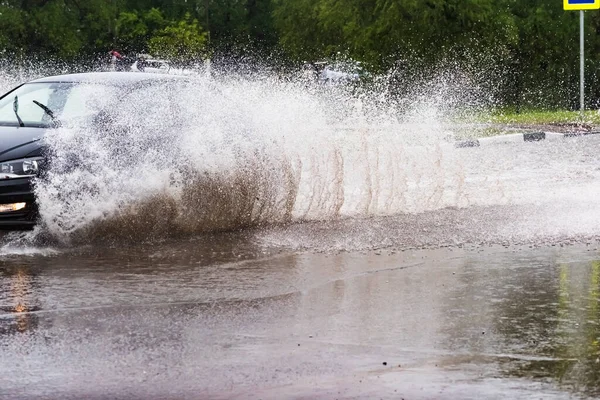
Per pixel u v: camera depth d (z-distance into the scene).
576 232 13.62
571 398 6.78
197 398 6.82
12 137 13.23
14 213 12.64
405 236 13.35
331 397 6.82
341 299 9.79
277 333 8.52
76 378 7.27
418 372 7.39
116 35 60.09
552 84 49.38
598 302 9.65
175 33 51.06
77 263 11.66
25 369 7.49
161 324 8.84
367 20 44.66
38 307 9.50
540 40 49.34
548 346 8.09
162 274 11.01
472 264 11.53
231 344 8.17
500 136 28.92
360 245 12.76
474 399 6.77
